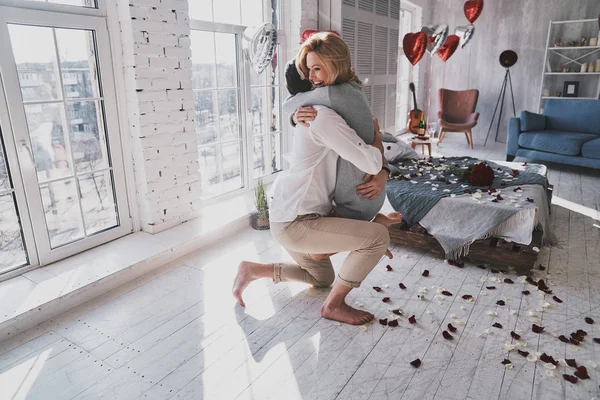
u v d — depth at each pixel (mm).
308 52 1771
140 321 2279
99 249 2883
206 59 3568
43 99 2523
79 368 1933
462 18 7402
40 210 2572
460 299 2457
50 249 2658
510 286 2592
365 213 2074
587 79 6707
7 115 2350
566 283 2627
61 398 1762
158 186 3102
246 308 2393
